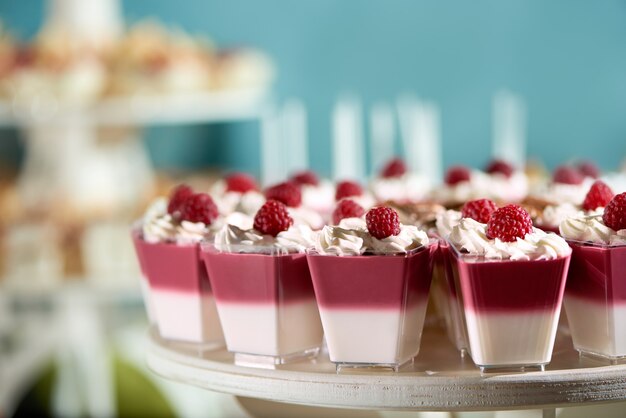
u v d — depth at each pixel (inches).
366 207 98.5
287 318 74.3
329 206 104.9
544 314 68.1
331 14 238.7
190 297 81.4
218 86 174.7
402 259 68.7
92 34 167.8
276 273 73.3
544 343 68.7
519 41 238.2
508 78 239.1
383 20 239.0
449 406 67.2
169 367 79.2
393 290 69.2
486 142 239.8
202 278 80.8
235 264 74.3
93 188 165.8
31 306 167.8
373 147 232.8
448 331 81.4
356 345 70.8
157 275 83.0
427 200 104.2
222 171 208.8
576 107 239.9
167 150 235.8
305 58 239.5
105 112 161.5
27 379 162.4
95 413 157.3
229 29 237.1
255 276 73.9
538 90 239.1
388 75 240.1
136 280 156.3
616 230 70.2
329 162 240.4
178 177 188.4
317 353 77.2
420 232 73.3
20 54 161.3
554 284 67.8
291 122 203.6
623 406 80.5
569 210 84.9
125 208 163.8
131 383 153.6
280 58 239.0
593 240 70.4
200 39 187.6
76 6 167.8
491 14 237.6
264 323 74.3
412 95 239.8
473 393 67.1
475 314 68.6
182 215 83.0
